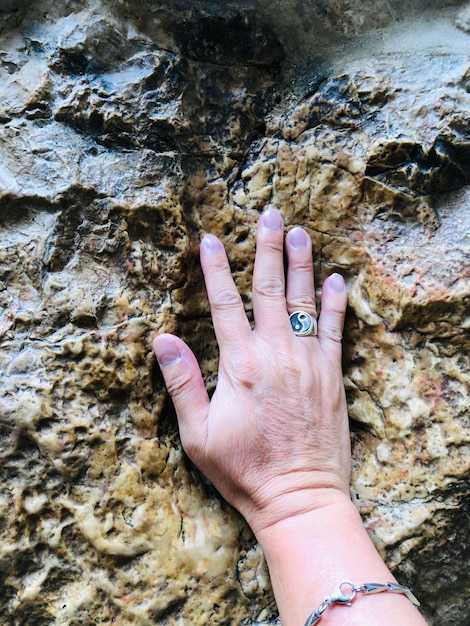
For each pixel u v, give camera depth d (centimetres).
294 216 35
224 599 32
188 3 35
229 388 31
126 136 33
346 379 35
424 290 32
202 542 32
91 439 31
